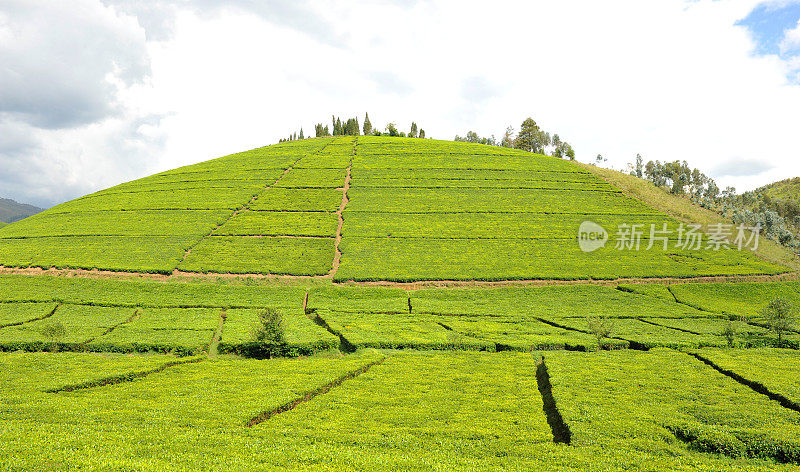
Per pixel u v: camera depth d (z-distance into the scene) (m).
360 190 115.12
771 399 32.69
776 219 123.31
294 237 92.56
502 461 24.02
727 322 62.62
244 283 76.00
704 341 51.34
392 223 99.25
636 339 51.53
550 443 26.33
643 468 23.25
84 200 115.06
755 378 36.28
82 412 27.59
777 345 53.34
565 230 99.62
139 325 55.03
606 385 35.12
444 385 36.38
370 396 33.62
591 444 26.11
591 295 74.44
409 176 124.75
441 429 28.00
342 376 38.38
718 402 31.94
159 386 35.00
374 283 77.75
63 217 101.88
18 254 82.94
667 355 44.41
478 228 98.75
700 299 74.69
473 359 44.03
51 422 25.95
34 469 19.47
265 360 43.97
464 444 26.02
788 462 24.91
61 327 48.78
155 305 64.62
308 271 79.62
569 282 80.06
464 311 65.56
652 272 82.94
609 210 110.62
